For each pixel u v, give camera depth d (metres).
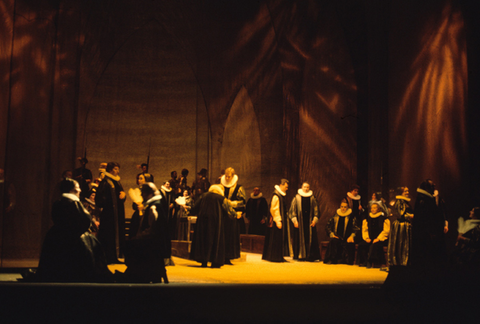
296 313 4.26
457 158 9.33
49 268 5.18
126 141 14.30
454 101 9.46
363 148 11.41
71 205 5.28
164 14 14.27
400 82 10.59
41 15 8.66
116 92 14.23
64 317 4.24
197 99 14.90
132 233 5.65
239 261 8.93
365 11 11.20
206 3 14.20
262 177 13.56
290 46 12.96
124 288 4.46
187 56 14.72
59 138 8.68
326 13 11.95
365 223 8.72
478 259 6.59
